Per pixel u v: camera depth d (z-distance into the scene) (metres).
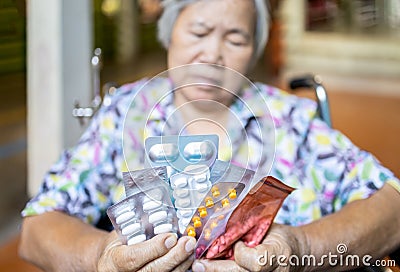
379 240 1.00
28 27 1.72
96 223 1.17
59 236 1.00
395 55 7.92
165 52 1.19
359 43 8.09
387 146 4.62
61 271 0.96
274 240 0.82
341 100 6.37
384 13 8.01
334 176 1.15
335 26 8.22
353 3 8.09
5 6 3.71
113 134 1.17
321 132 1.20
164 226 0.78
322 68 8.02
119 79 7.17
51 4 1.66
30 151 1.75
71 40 1.66
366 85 7.17
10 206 3.26
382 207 1.04
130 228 0.78
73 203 1.13
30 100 1.73
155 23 1.20
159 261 0.76
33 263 1.05
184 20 1.07
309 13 8.12
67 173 1.15
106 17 8.32
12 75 5.17
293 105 1.22
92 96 1.66
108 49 8.34
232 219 0.80
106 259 0.81
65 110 1.69
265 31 1.14
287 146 1.16
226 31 1.05
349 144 1.19
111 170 1.16
